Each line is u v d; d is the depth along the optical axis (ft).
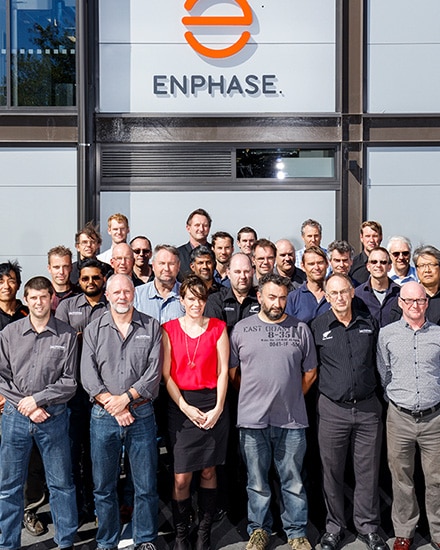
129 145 27.86
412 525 15.71
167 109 27.91
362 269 21.85
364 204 28.09
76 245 22.02
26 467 15.35
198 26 27.73
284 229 28.22
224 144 27.89
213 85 27.89
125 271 19.22
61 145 27.81
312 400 17.07
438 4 27.86
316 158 28.22
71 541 15.34
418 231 28.19
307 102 27.99
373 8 27.78
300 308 18.08
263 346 15.65
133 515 15.64
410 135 27.91
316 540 16.31
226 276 21.30
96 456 15.01
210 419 15.14
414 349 15.52
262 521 15.80
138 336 14.98
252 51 27.86
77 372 16.70
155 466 15.33
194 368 15.35
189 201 28.07
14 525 15.20
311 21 27.84
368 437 15.78
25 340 15.11
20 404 14.87
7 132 27.68
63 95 28.04
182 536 15.52
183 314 18.02
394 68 27.91
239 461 17.40
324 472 15.97
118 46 27.71
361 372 15.58
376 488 15.93
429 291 17.97
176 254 18.16
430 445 15.52
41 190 27.94
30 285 15.02
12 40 27.96
